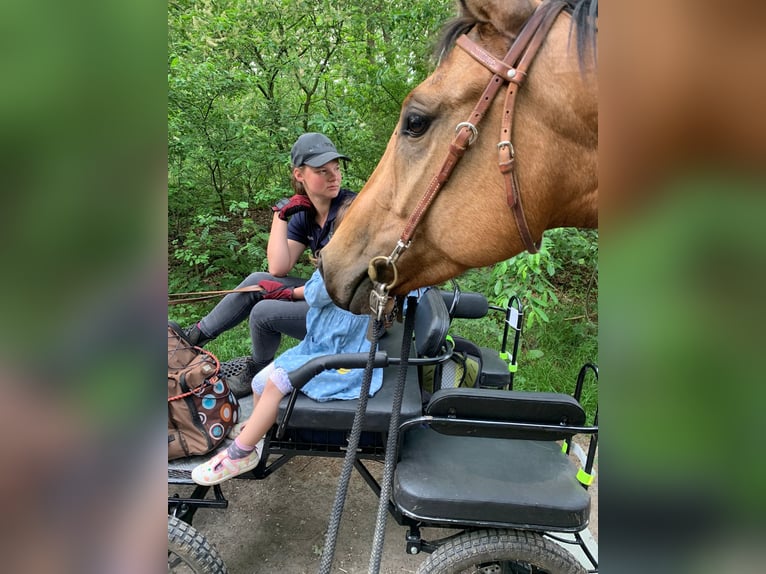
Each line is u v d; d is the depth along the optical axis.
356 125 4.82
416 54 4.78
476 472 1.47
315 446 1.69
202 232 4.46
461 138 1.06
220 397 1.74
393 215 1.21
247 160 4.48
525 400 1.30
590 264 3.69
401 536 2.13
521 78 1.02
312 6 4.86
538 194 1.06
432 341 1.47
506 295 3.12
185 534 1.48
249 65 5.07
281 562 1.98
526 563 1.46
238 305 2.28
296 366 1.62
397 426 1.28
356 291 1.29
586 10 0.97
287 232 2.39
